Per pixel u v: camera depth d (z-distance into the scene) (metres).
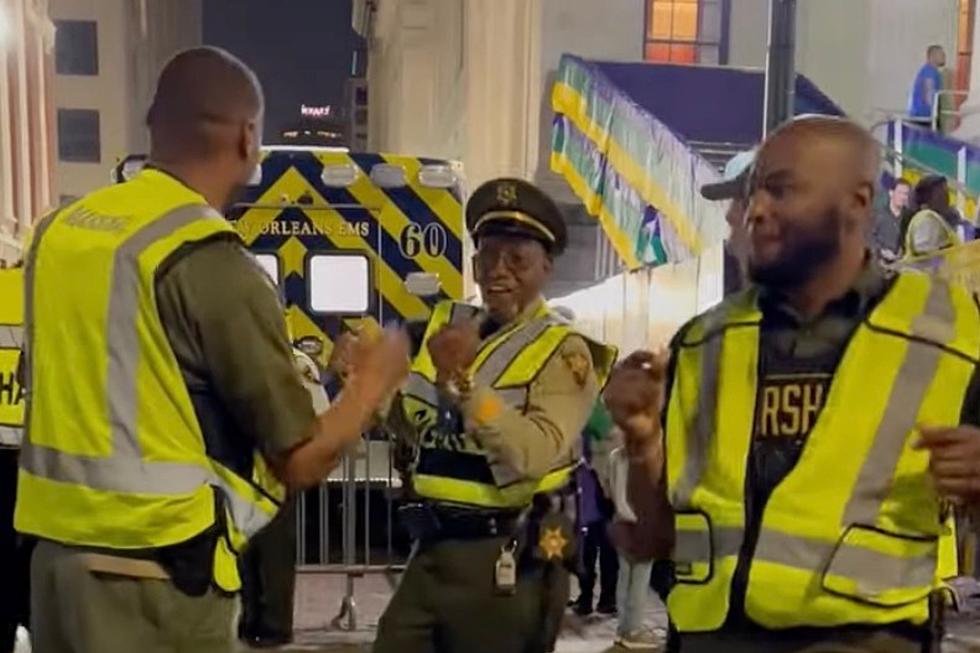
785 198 1.72
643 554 2.02
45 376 2.16
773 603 1.68
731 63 14.76
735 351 1.81
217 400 2.13
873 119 13.54
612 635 6.29
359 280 6.57
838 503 1.68
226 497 2.15
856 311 1.75
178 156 2.23
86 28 46.28
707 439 1.80
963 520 1.77
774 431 1.75
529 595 2.78
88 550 2.11
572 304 10.36
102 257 2.09
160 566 2.10
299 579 7.40
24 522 2.20
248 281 2.10
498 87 14.76
